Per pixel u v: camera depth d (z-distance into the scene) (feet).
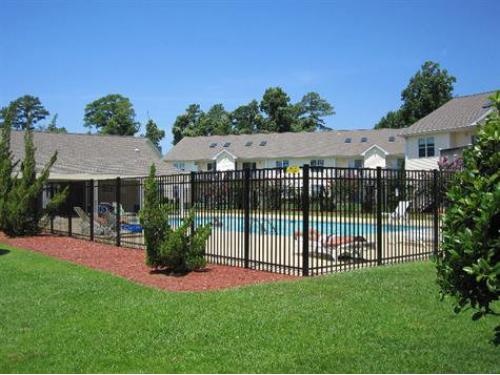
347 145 166.61
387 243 41.39
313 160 167.63
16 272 36.96
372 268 35.42
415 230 44.34
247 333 20.86
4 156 68.80
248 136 187.21
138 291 29.68
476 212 14.69
